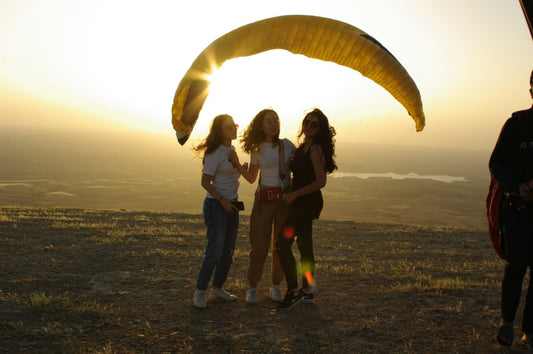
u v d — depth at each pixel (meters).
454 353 3.93
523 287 6.34
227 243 5.37
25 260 7.67
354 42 4.88
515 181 3.78
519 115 3.89
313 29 4.91
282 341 4.20
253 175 5.27
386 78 5.04
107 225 12.79
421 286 6.18
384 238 13.90
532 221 3.75
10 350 3.92
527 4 3.20
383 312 5.05
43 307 5.06
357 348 4.07
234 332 4.45
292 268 5.12
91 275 6.80
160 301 5.48
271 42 4.99
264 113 5.16
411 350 4.00
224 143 5.14
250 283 5.41
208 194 5.18
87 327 4.53
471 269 8.38
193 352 3.97
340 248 11.42
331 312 5.09
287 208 5.30
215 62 4.76
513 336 3.93
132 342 4.16
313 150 4.98
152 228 12.90
